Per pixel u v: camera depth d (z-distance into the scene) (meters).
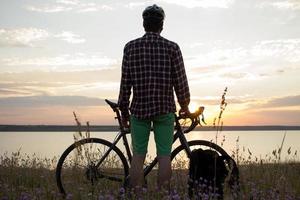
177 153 5.23
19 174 6.67
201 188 4.75
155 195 4.64
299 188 5.43
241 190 4.91
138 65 4.67
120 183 5.38
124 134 5.34
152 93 4.63
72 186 5.21
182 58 4.74
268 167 5.87
